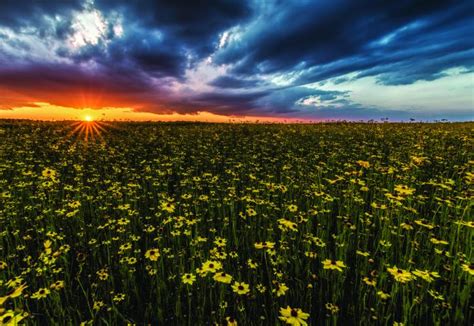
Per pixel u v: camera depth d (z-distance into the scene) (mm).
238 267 4172
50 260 3783
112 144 17859
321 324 3502
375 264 4523
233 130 26391
